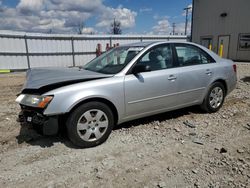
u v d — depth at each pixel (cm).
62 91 332
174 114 506
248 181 269
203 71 476
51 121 330
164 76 418
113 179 277
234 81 542
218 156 326
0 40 1545
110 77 371
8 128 441
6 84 1022
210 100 502
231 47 2191
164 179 276
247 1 2003
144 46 423
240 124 446
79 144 350
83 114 346
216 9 2270
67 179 279
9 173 293
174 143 368
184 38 2453
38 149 355
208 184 265
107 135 371
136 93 389
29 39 1659
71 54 1852
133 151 344
